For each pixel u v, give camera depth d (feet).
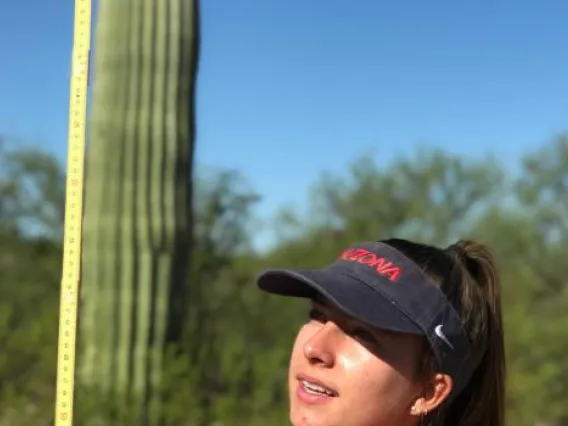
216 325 20.94
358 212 33.73
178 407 13.83
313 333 5.87
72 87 6.29
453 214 39.65
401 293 5.71
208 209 24.08
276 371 17.62
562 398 21.42
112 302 13.76
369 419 5.62
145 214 13.92
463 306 5.95
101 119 13.92
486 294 6.25
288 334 21.24
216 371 17.88
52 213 33.81
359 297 5.64
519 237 33.04
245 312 21.61
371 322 5.49
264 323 21.66
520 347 22.45
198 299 20.34
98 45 14.07
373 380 5.58
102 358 13.70
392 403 5.64
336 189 34.35
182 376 14.10
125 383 13.66
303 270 5.99
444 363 5.72
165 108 14.06
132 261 13.83
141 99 13.94
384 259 5.93
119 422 13.05
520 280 29.27
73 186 6.25
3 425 15.05
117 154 13.87
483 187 39.65
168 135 14.05
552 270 31.30
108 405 13.07
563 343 22.63
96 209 13.88
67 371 6.15
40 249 24.31
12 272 22.98
